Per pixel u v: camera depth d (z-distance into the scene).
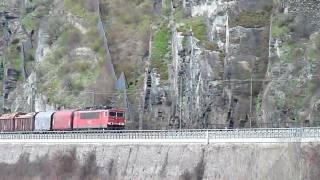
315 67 189.00
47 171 191.62
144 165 171.38
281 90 191.50
